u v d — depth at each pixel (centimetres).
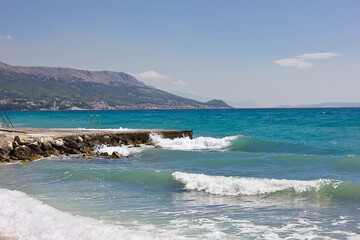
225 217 903
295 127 4200
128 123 5334
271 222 861
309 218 891
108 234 712
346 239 741
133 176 1409
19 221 794
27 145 2103
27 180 1381
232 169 1597
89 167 1681
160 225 832
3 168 1678
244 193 1158
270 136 3328
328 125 4328
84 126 4772
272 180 1204
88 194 1152
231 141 2627
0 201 938
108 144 2478
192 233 777
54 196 1123
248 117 7100
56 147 2227
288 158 1788
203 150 2444
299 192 1135
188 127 4462
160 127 4497
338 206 990
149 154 2117
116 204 1030
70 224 773
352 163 1620
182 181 1302
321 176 1410
